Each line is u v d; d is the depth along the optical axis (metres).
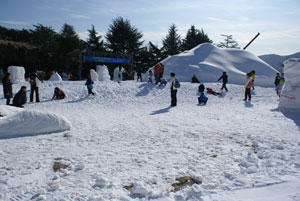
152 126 6.82
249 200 2.58
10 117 6.06
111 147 4.79
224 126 6.46
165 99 14.66
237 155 4.12
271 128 6.01
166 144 4.92
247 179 3.11
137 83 18.84
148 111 10.52
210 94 15.91
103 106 12.79
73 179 3.29
